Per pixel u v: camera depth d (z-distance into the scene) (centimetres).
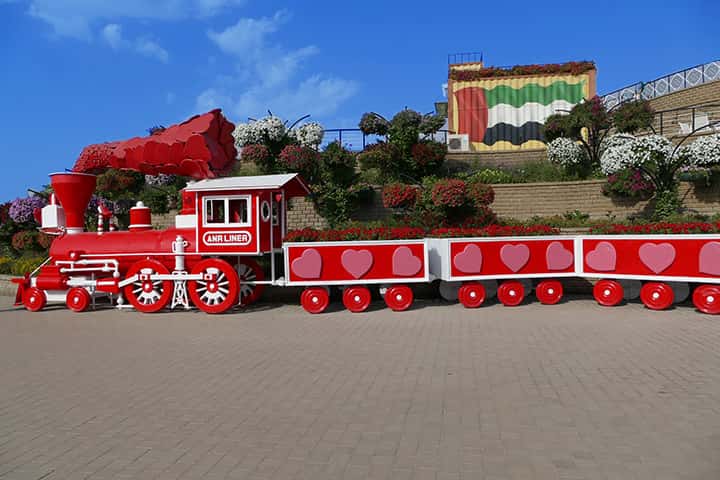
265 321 1125
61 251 1344
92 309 1362
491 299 1348
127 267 1337
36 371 763
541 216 1731
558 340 877
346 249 1198
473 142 2553
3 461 468
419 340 898
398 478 419
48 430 538
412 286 1398
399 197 1606
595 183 1695
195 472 438
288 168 1811
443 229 1320
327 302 1212
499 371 703
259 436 509
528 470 427
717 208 1556
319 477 424
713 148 1443
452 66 2928
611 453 454
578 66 2489
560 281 1400
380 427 523
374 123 1983
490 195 1612
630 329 958
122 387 676
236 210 1236
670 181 1541
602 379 659
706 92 2267
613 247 1203
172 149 1276
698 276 1098
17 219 2064
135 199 2066
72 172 1381
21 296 1398
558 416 540
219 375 718
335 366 746
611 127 1988
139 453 478
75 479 431
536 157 2112
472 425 522
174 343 928
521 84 2531
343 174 1852
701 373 676
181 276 1237
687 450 456
